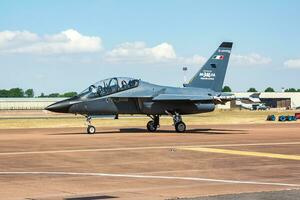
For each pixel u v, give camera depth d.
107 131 66.06
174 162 32.50
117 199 19.94
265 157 35.16
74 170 28.75
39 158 34.31
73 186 23.23
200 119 108.31
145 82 64.38
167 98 61.56
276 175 27.00
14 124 88.31
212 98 62.12
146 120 106.25
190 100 61.91
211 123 96.19
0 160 33.22
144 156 35.62
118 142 46.88
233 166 30.66
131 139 50.69
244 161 33.00
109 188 22.72
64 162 32.34
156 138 52.22
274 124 90.88
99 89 60.84
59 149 40.19
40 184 23.77
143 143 45.81
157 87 64.38
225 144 45.28
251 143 46.47
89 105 60.16
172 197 20.22
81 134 59.47
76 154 36.75
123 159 33.97
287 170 28.94
